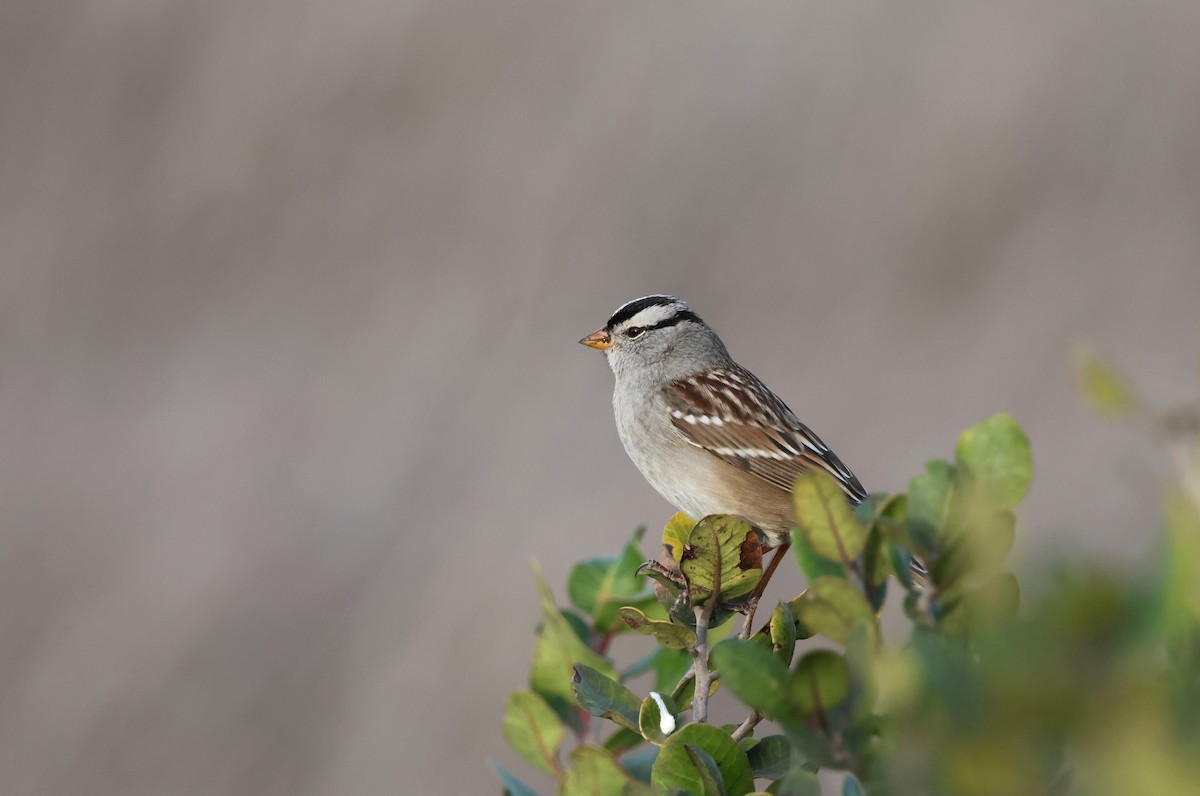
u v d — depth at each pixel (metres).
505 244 19.89
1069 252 17.61
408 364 17.83
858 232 18.52
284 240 20.80
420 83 21.89
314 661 13.54
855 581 2.24
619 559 3.91
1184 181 18.20
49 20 23.61
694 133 20.23
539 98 21.36
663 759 2.54
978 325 16.88
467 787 12.20
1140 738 1.48
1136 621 1.54
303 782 12.68
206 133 22.16
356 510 15.32
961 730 1.63
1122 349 16.12
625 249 19.17
